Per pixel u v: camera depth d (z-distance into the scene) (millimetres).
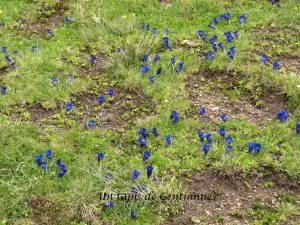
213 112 4137
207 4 5188
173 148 3887
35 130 4023
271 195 3637
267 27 4883
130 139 3957
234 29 4887
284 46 4645
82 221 3535
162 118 4086
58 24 5086
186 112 4145
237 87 4301
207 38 4797
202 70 4477
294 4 5125
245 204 3602
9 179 3744
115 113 4180
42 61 4582
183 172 3748
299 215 3525
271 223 3494
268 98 4207
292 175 3695
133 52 4594
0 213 3572
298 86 4188
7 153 3857
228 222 3523
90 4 5254
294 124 3967
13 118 4133
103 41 4859
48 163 3801
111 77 4473
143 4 5285
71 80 4371
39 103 4246
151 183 3637
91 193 3613
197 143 3904
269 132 3928
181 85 4332
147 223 3523
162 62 4551
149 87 4309
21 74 4480
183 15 5141
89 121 4035
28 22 5082
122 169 3760
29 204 3611
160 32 4926
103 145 3924
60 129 4051
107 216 3555
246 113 4113
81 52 4766
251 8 5145
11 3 5250
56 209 3584
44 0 5277
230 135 3938
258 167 3746
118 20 5043
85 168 3773
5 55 4672
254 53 4574
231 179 3707
